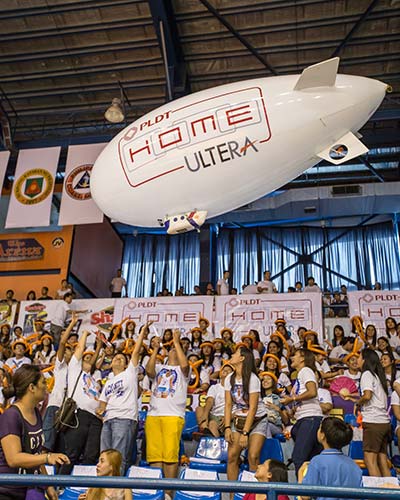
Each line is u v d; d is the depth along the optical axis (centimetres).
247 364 471
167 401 496
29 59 1070
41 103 1195
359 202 1359
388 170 1499
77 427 507
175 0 927
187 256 1658
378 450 471
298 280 1605
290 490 198
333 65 388
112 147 456
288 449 574
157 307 1023
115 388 488
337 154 436
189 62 1070
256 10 942
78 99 1180
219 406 584
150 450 489
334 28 980
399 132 1233
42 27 992
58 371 565
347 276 1587
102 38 1013
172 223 455
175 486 201
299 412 470
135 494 407
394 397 494
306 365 486
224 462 537
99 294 1460
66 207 1029
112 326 1005
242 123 409
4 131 1148
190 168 421
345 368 784
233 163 416
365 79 415
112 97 1171
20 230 1335
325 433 314
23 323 1056
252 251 1650
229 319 992
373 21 962
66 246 1305
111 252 1570
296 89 406
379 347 802
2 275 1307
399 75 1093
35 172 1067
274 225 1673
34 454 274
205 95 429
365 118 418
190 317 1005
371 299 981
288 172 436
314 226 1658
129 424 475
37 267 1298
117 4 930
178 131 421
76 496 426
